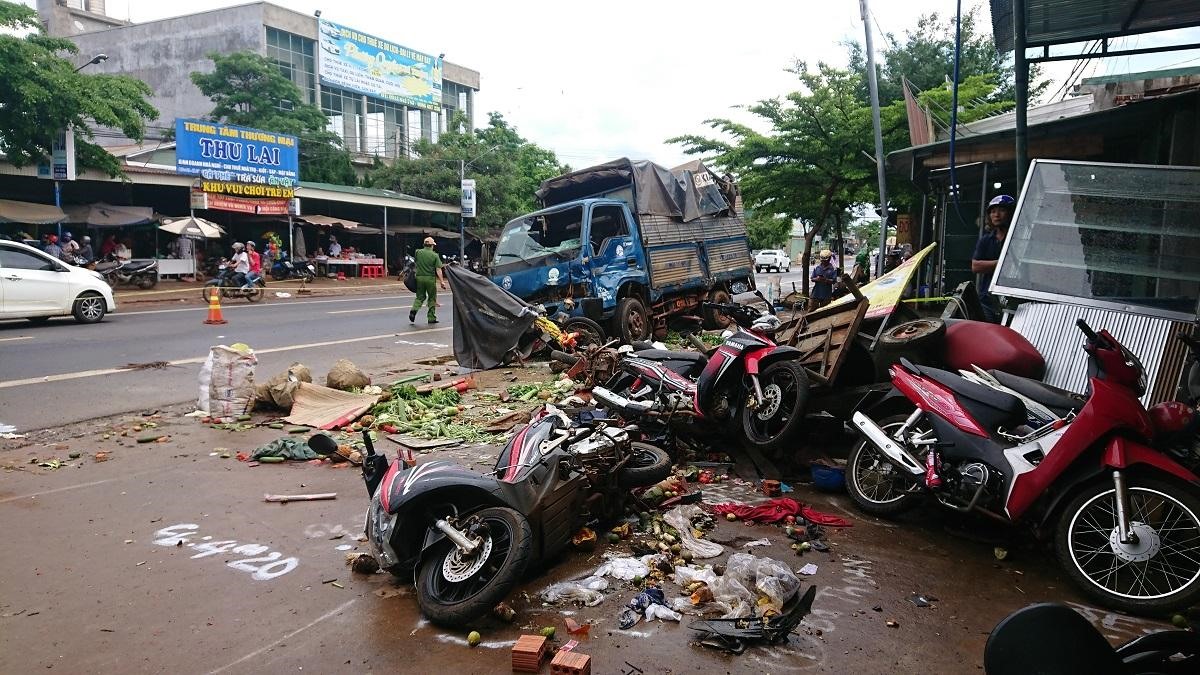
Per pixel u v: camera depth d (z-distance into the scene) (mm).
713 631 3348
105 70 42844
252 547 4473
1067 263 5332
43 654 3334
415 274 15695
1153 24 6535
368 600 3811
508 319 10320
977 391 4398
